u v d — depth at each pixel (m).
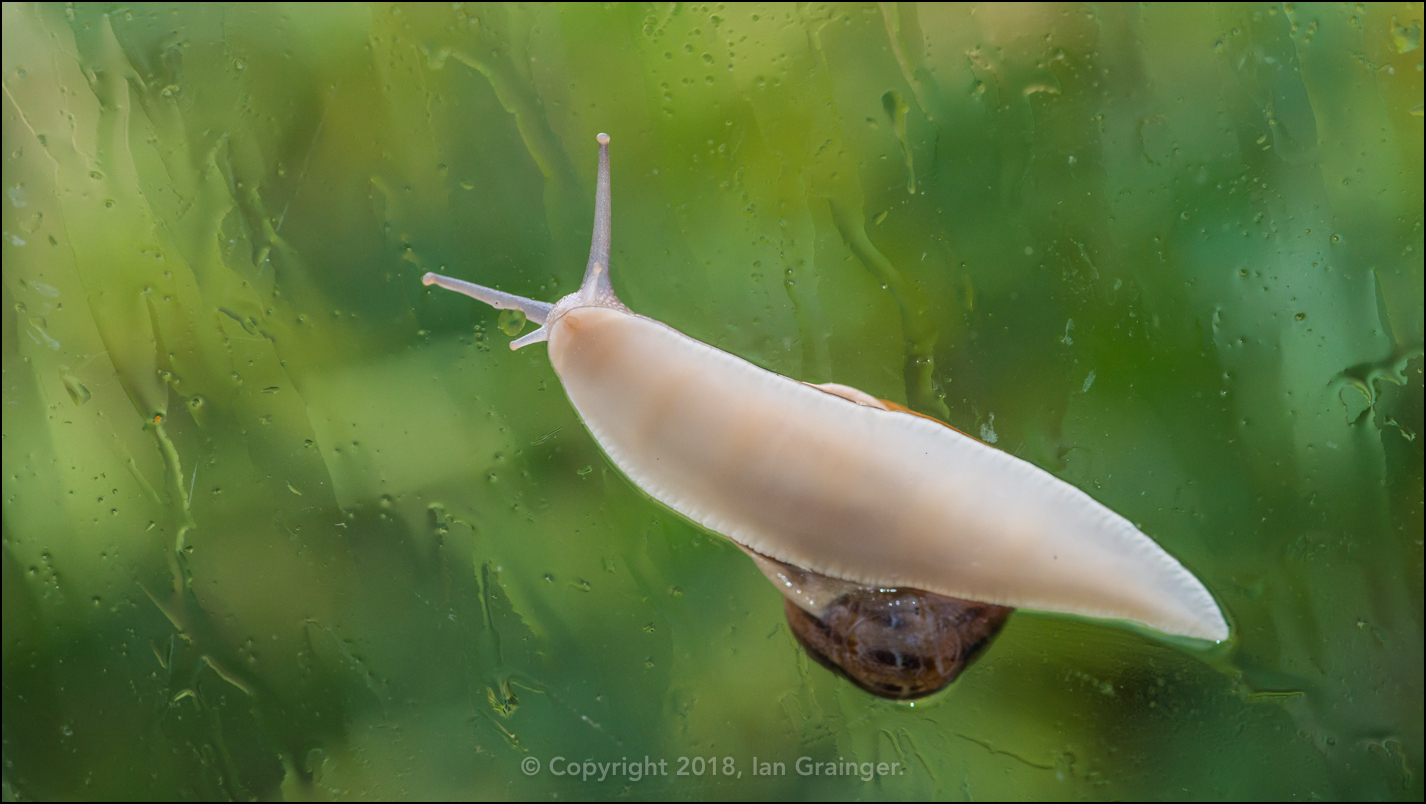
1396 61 0.40
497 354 0.39
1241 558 0.38
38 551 0.39
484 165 0.40
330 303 0.39
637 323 0.38
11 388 0.39
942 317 0.39
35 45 0.41
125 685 0.38
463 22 0.41
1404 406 0.38
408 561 0.38
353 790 0.38
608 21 0.41
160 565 0.39
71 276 0.40
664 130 0.40
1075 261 0.39
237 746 0.38
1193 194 0.40
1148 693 0.37
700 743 0.38
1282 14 0.41
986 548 0.37
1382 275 0.39
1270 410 0.38
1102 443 0.38
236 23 0.41
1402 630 0.38
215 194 0.40
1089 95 0.40
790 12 0.41
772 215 0.40
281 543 0.39
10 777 0.38
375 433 0.39
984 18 0.41
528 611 0.38
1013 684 0.37
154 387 0.39
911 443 0.37
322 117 0.41
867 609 0.37
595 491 0.38
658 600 0.38
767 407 0.37
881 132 0.40
